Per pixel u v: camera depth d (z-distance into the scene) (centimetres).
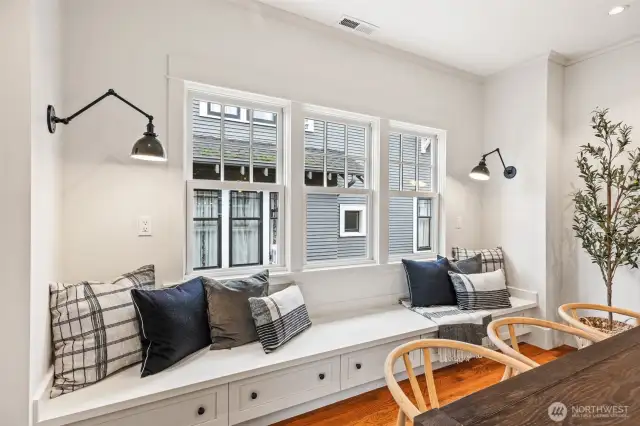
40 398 141
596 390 98
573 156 325
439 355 258
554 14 249
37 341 144
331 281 275
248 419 185
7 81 135
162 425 161
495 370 271
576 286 321
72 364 158
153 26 211
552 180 322
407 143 334
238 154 249
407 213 335
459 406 89
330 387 213
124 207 203
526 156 332
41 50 150
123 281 185
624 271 292
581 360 117
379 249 302
